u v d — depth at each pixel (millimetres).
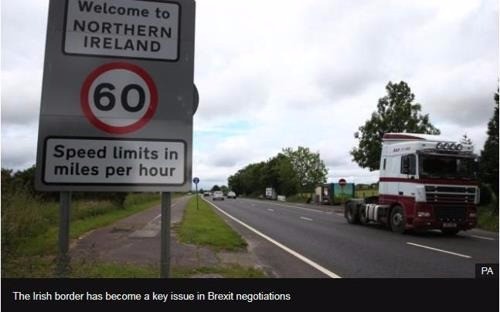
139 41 4688
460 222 17609
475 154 18078
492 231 21031
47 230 14297
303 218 27766
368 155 35156
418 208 17422
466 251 13203
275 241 15273
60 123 4504
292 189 96688
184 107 4703
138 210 31906
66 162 4484
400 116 34625
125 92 4625
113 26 4660
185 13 4797
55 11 4598
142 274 8102
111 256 10289
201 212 30016
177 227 18031
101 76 4602
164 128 4652
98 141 4543
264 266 10133
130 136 4590
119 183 4547
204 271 8867
